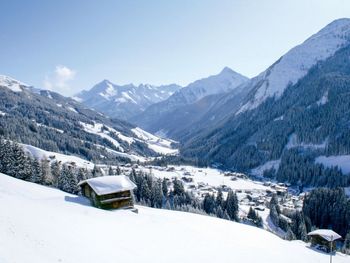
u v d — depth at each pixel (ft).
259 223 392.88
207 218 213.66
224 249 127.95
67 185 315.37
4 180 193.47
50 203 147.84
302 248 201.26
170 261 96.78
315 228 393.09
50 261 64.90
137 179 424.46
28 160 343.26
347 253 283.38
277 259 133.90
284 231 396.98
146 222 153.28
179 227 157.07
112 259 82.48
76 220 116.67
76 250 79.20
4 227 75.51
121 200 188.96
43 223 94.32
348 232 373.20
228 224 202.69
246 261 118.11
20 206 109.29
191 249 116.47
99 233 106.52
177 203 412.77
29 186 202.69
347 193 614.34
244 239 163.22
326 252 231.71
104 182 190.49
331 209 433.89
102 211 158.71
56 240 81.30
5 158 309.83
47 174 351.25
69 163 600.39
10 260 57.47
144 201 381.19
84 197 197.57
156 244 112.47
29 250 66.59
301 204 533.96
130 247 100.01
